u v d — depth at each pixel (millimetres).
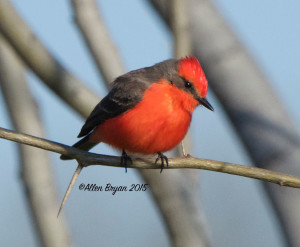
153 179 11492
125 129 12062
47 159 12336
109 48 12188
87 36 12148
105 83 12250
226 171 10250
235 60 12484
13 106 12398
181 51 11938
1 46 12375
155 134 12039
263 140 11531
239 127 12008
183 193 11570
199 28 12781
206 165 10359
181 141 11352
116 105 12086
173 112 12062
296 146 11344
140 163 10594
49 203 12164
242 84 12266
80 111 11938
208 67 12648
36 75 11641
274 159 11297
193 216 11523
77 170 10211
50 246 12055
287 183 9992
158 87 12211
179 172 11680
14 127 12414
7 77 12406
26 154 12180
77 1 12125
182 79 12305
